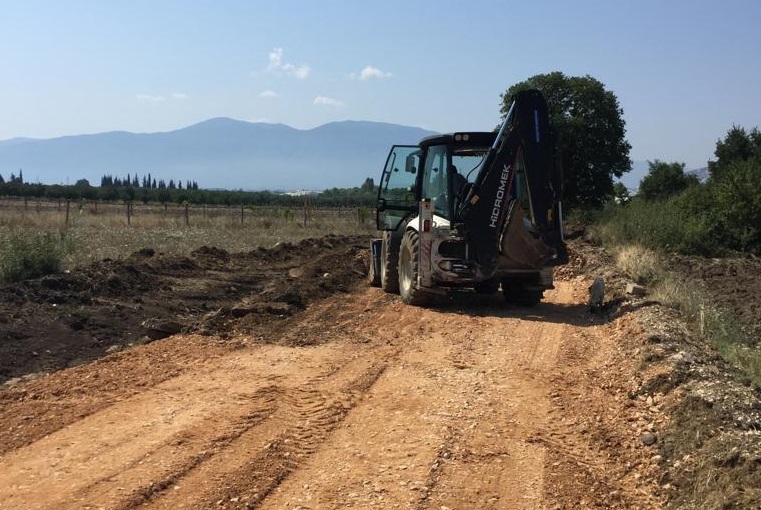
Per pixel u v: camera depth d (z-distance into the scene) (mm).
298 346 9664
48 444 6000
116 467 5535
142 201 73312
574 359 9062
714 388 6895
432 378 8188
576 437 6520
